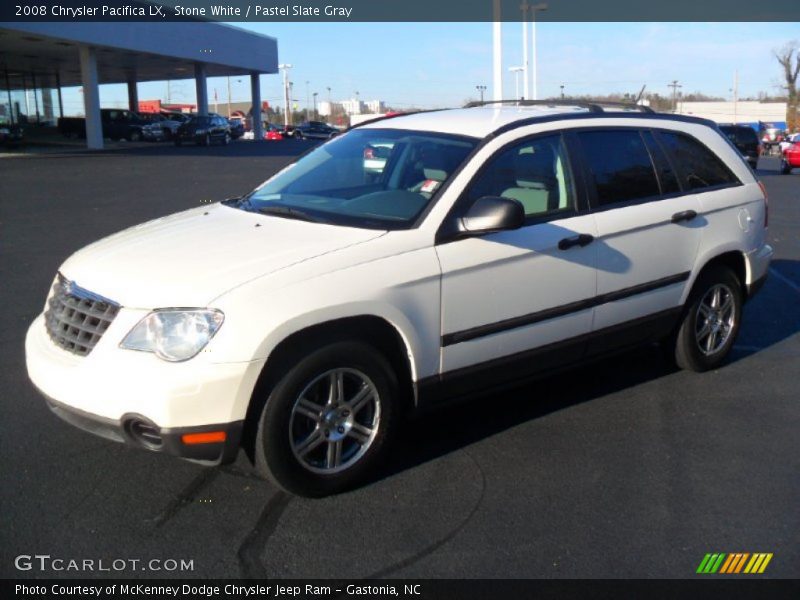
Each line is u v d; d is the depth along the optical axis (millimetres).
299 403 3867
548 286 4699
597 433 4906
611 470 4414
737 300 6047
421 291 4148
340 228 4285
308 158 5488
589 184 5004
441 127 4980
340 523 3824
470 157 4562
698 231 5562
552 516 3922
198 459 3705
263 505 3963
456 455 4574
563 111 5262
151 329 3615
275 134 62688
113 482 4156
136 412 3564
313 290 3793
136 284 3779
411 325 4129
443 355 4320
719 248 5711
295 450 3889
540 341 4746
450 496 4102
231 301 3621
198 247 4125
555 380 5824
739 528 3838
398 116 5590
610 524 3854
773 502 4090
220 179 21797
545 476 4336
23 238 11414
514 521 3867
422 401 4344
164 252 4098
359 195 4793
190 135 42688
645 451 4664
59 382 3785
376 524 3820
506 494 4129
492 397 5469
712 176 5871
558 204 4871
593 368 6098
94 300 3854
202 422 3580
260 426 3779
